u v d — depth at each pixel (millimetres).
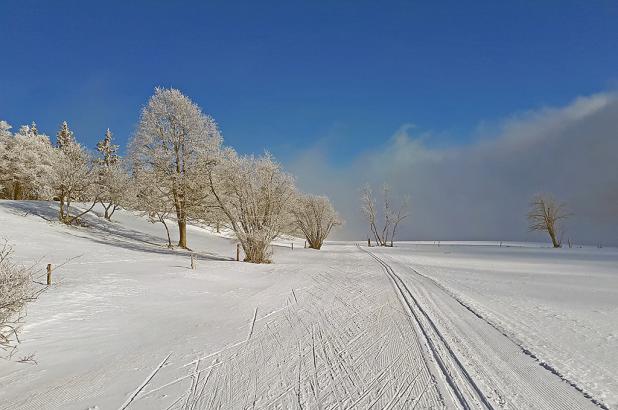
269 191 26141
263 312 10648
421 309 10828
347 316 10117
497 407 4688
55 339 7598
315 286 15578
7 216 30281
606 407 4672
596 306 11633
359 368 6176
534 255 40000
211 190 27859
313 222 51125
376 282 16797
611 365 6203
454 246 64812
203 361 6590
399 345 7359
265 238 25797
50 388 5418
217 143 32062
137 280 14086
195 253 29016
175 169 31250
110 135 55656
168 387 5453
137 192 32594
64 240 24766
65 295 10789
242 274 18625
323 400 4992
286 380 5711
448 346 7215
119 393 5242
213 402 4953
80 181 34781
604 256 38812
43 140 60469
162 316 9828
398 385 5434
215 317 9977
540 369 6000
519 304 11828
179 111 31297
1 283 6266
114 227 37469
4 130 54812
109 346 7367
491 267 25297
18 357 6629
